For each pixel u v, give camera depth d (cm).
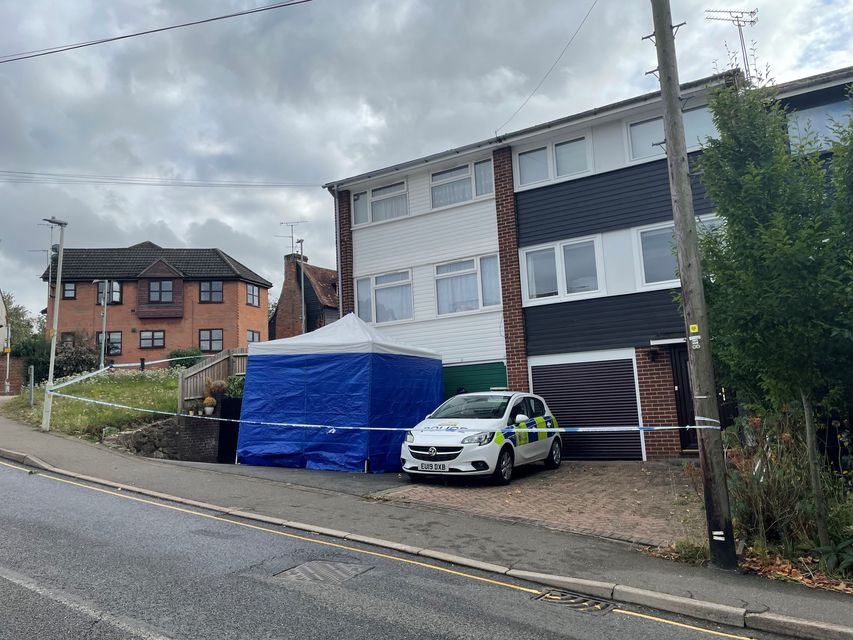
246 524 751
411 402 1329
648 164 1398
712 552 607
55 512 752
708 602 512
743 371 706
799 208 641
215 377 1692
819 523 622
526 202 1537
